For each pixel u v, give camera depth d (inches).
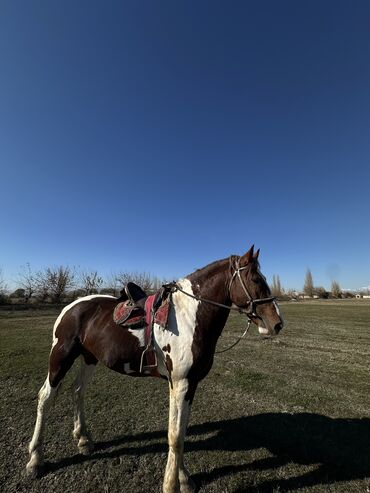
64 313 154.2
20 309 888.9
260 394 226.8
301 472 132.9
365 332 541.3
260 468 135.5
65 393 226.7
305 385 246.8
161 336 124.5
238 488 123.0
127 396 221.9
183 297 129.9
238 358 339.9
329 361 327.9
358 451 149.1
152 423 179.2
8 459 141.2
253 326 610.5
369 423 179.5
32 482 125.5
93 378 264.8
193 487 120.0
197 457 144.0
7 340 418.9
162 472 132.8
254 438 161.6
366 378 267.0
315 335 504.4
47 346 381.4
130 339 130.6
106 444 155.5
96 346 139.4
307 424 177.9
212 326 125.3
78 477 128.9
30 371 276.2
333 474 131.4
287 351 378.0
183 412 116.7
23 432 166.4
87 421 181.2
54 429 169.6
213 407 202.8
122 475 130.3
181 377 118.8
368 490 121.4
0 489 121.0
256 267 128.1
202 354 121.0
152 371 131.1
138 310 134.1
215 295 128.4
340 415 190.7
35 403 206.4
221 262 134.6
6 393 223.6
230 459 142.4
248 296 124.1
